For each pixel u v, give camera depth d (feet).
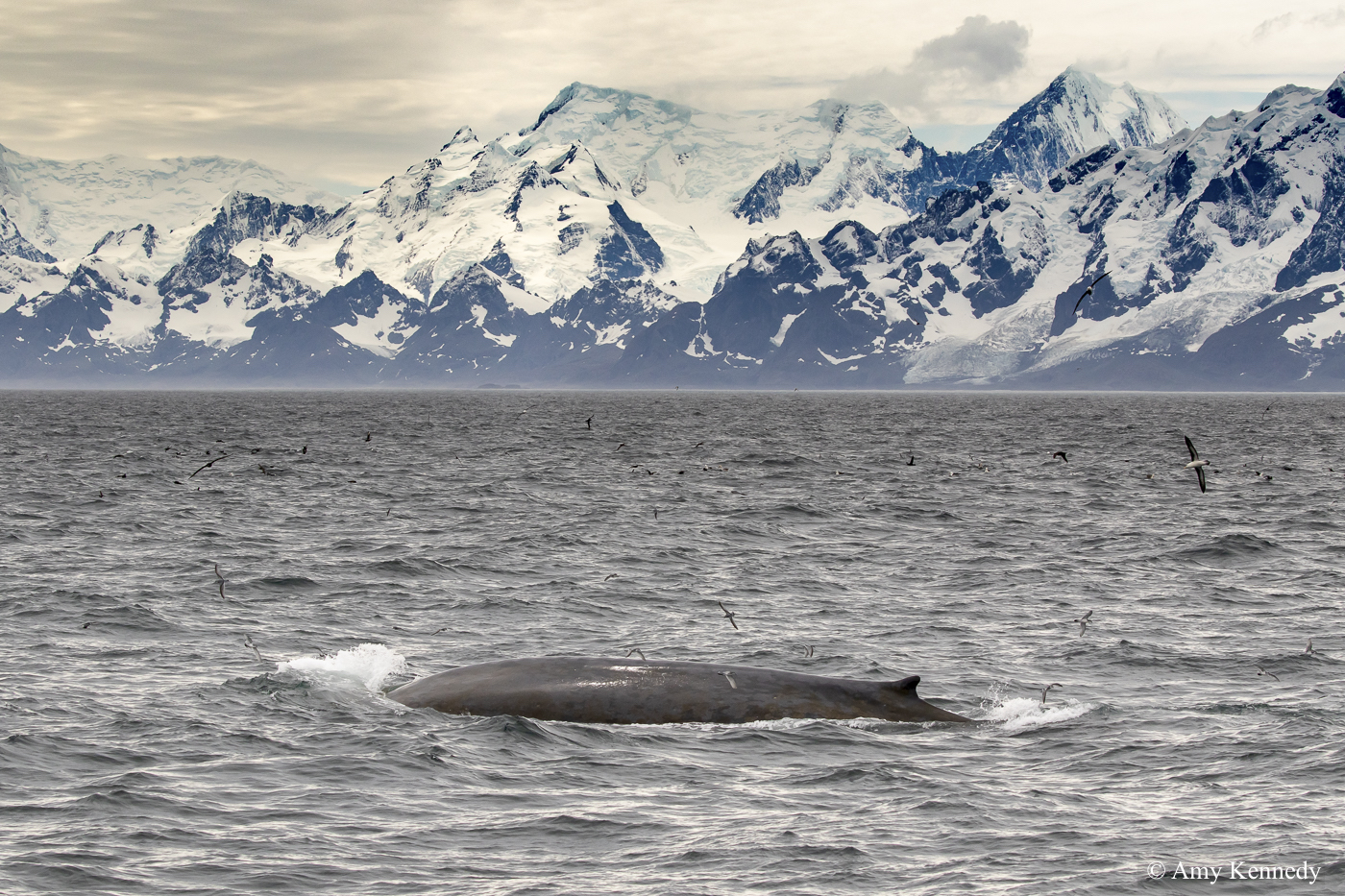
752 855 206.49
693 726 270.46
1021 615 437.99
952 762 256.52
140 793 231.91
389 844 210.59
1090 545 612.70
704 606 454.81
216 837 212.02
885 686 291.58
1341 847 209.36
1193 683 336.49
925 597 474.49
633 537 635.25
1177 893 192.03
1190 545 598.75
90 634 385.29
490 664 300.40
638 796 233.35
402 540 616.39
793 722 272.72
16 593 446.60
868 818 223.51
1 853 202.28
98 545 581.53
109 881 192.95
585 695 278.87
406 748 257.34
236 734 269.03
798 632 407.64
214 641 381.40
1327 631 407.64
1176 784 244.42
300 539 616.80
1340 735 278.05
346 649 374.02
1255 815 225.76
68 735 267.59
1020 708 304.09
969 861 203.92
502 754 253.65
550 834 215.31
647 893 191.31
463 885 193.98
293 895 189.78
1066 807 230.27
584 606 451.53
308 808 226.79
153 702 297.53
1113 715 296.71
